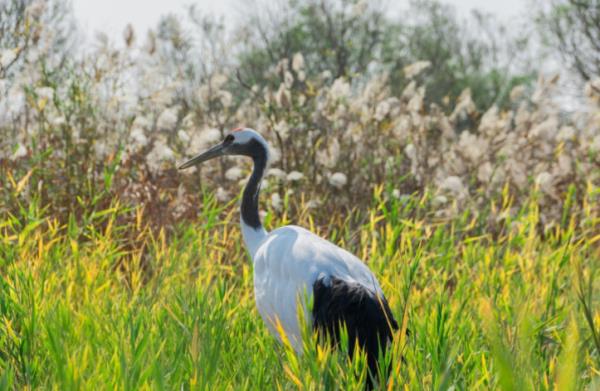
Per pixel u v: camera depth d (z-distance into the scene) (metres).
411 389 6.34
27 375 6.65
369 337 7.18
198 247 11.81
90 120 14.36
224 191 13.96
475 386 6.46
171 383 6.52
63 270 10.15
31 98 14.32
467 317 8.50
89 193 13.25
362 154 15.65
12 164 13.52
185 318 7.95
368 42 44.03
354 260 8.22
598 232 14.72
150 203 13.16
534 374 6.22
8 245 10.70
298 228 8.88
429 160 16.03
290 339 8.22
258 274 8.63
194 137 15.02
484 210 14.34
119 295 9.66
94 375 6.23
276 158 14.01
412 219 13.96
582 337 7.63
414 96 16.73
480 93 49.44
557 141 17.22
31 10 15.07
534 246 12.16
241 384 6.59
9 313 7.95
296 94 16.67
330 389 6.21
